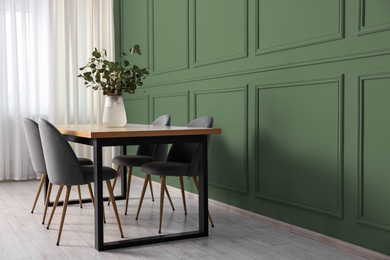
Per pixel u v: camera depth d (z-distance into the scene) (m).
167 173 3.38
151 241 3.12
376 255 2.79
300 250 2.99
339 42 2.98
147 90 5.61
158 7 5.31
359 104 2.85
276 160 3.59
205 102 4.48
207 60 4.41
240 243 3.14
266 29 3.64
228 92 4.13
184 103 4.84
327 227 3.16
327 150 3.13
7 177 5.80
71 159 3.08
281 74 3.49
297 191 3.40
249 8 3.81
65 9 5.99
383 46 2.69
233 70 4.04
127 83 3.70
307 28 3.24
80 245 3.09
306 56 3.25
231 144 4.11
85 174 3.19
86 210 4.18
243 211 3.97
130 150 6.24
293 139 3.42
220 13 4.20
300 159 3.36
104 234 3.34
